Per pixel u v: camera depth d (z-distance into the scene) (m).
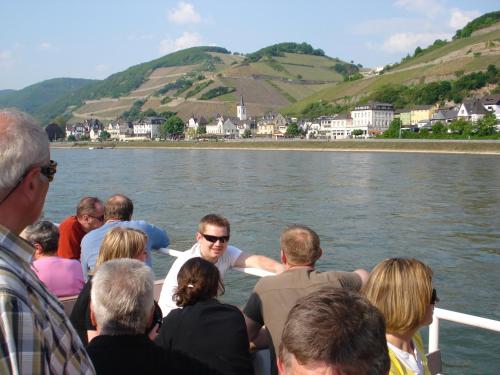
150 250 6.80
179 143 171.75
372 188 42.00
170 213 29.56
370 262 18.44
